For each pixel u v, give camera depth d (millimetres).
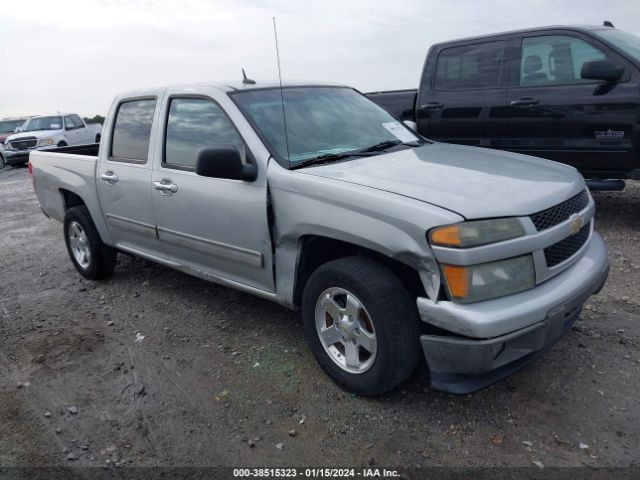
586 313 3971
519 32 6273
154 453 2844
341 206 2984
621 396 3016
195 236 3959
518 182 3053
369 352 3012
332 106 4172
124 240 4852
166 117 4203
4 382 3619
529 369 3322
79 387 3494
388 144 3979
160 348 3928
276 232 3379
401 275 3074
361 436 2852
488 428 2844
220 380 3451
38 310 4824
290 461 2717
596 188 5906
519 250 2680
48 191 5727
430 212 2656
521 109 6191
